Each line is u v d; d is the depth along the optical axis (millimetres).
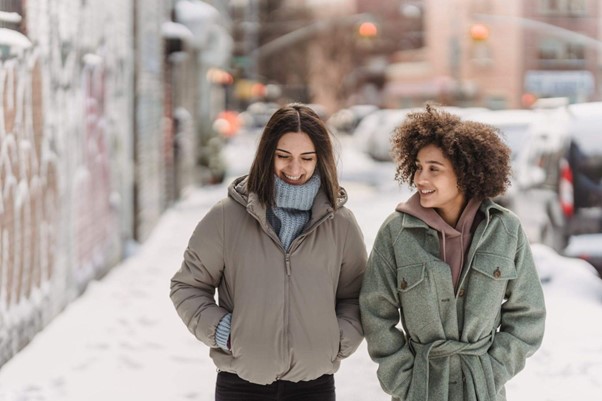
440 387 3725
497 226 3740
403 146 3814
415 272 3703
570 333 7520
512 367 3764
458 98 46250
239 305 3775
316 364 3779
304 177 3848
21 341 7051
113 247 11414
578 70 53125
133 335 7863
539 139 10539
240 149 38938
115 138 11633
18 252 6930
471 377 3705
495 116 15289
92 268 10016
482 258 3699
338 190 3902
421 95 64062
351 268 3953
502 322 3850
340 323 3877
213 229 3867
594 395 6148
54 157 8188
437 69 61375
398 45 71250
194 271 3898
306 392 3865
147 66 14375
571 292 8469
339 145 4098
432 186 3703
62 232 8492
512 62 53156
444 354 3740
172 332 8000
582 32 52594
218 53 22625
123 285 10172
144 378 6652
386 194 21766
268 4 71812
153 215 15227
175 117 19219
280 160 3812
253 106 64188
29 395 6121
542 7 52750
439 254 3738
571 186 8961
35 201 7461
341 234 3895
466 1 54219
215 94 32250
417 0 70500
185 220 16641
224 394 3893
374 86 71562
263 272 3783
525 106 39906
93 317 8453
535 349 3785
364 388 6426
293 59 70500
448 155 3662
